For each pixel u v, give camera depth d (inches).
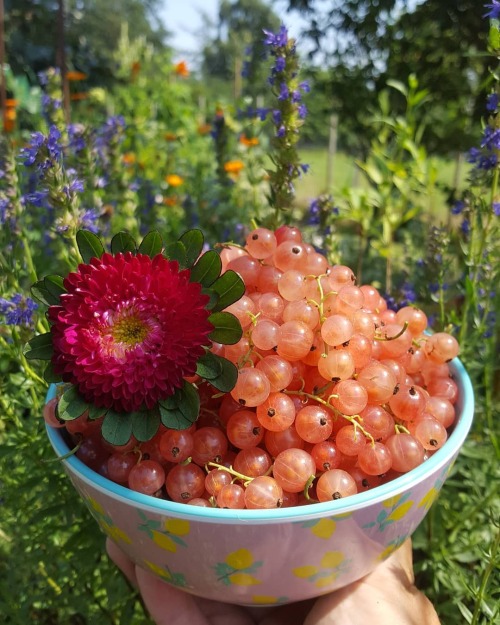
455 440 7.0
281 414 6.6
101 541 10.5
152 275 6.6
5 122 20.9
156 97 48.3
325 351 7.0
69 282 6.6
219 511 5.9
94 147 15.1
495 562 8.5
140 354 6.3
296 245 7.8
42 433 10.6
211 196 25.1
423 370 8.3
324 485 6.4
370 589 8.2
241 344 7.1
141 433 6.3
